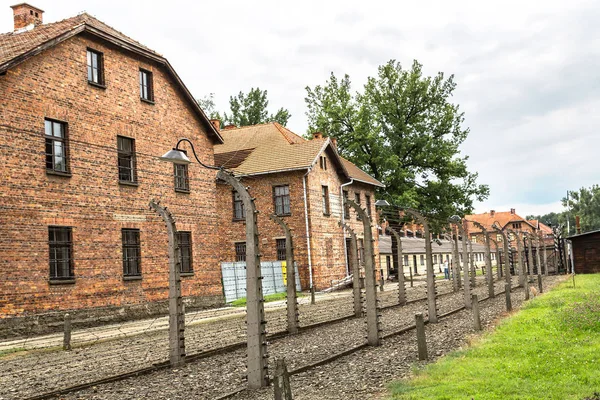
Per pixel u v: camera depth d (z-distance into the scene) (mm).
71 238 20328
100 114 22234
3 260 17859
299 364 12391
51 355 14789
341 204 41094
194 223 26656
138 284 22891
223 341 16250
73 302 19984
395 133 52281
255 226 10812
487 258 28359
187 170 26703
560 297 23812
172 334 13008
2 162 18234
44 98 19938
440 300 28344
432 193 51750
